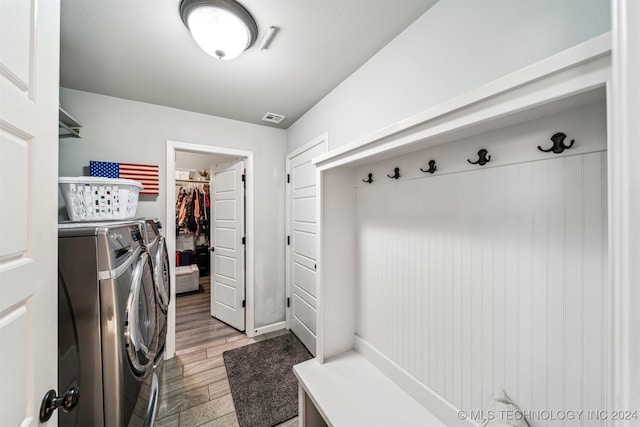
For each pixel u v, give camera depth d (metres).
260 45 1.41
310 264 2.29
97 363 0.80
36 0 0.58
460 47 1.03
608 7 0.66
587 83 0.48
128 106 2.07
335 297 1.48
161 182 2.19
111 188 1.45
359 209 1.51
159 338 1.50
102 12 1.16
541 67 0.54
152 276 1.37
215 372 1.98
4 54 0.48
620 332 0.33
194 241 4.76
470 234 0.94
